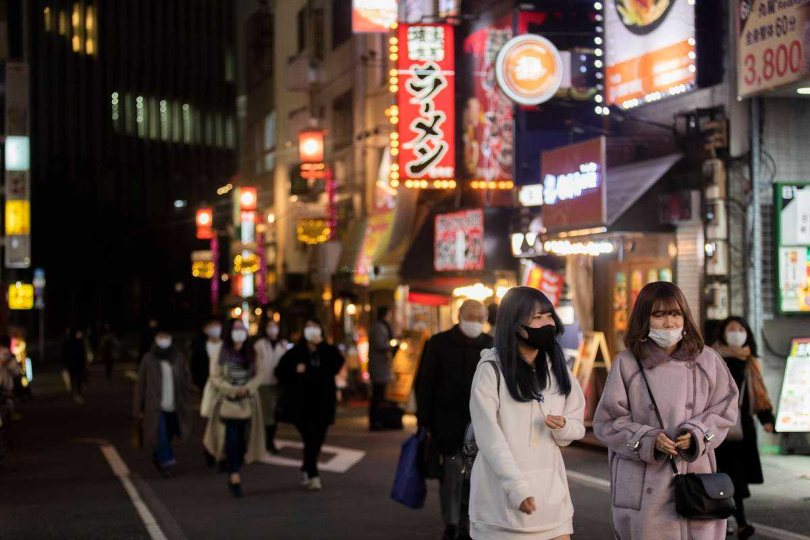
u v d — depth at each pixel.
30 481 13.51
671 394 5.46
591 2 19.78
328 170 33.72
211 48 97.50
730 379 5.58
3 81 34.34
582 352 15.52
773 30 12.80
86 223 77.31
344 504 11.14
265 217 48.09
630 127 17.00
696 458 5.27
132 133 91.25
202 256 64.00
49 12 86.25
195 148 95.69
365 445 16.38
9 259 33.91
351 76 33.41
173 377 13.55
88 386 36.41
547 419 5.21
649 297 5.55
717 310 14.09
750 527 8.63
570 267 18.19
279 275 44.56
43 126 85.88
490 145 20.55
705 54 14.66
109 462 15.39
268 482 12.85
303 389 12.08
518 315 5.30
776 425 13.47
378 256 27.53
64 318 82.31
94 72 89.06
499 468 5.10
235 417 11.88
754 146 13.91
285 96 43.19
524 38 17.59
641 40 15.91
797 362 13.43
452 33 21.02
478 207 20.44
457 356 8.77
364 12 25.81
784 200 13.91
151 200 92.12
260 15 48.75
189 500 11.65
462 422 8.68
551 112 19.89
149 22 92.56
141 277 87.62
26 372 29.77
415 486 9.03
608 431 5.52
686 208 14.58
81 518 10.59
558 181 16.84
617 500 5.50
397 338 22.53
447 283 21.11
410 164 20.88
